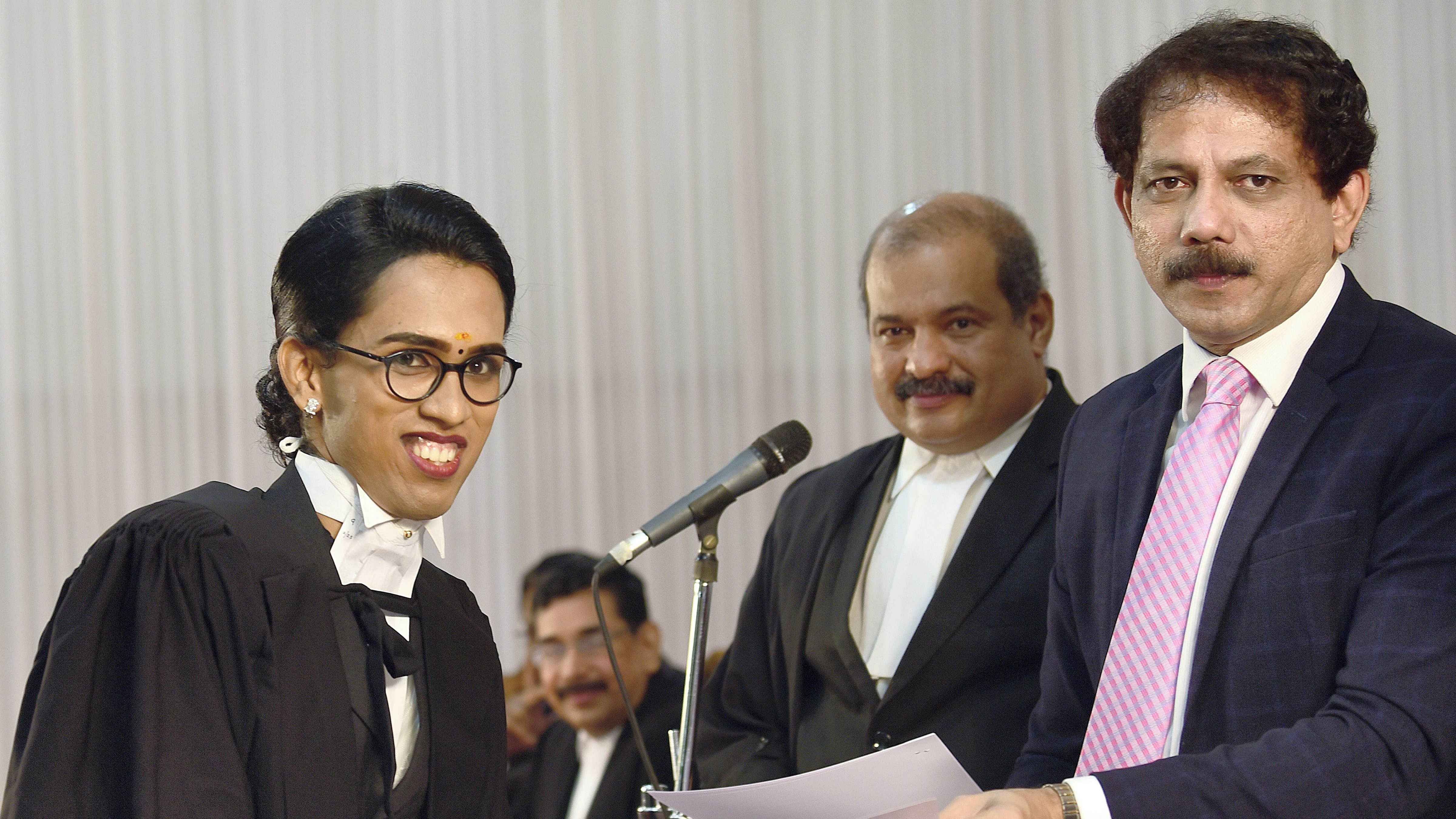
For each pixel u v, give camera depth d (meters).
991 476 2.74
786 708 2.84
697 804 1.71
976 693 2.54
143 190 5.44
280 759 1.71
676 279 5.33
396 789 1.91
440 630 2.05
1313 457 1.77
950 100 5.15
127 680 1.68
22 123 5.45
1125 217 2.00
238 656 1.73
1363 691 1.62
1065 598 2.13
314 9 5.41
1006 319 2.70
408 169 5.38
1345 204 1.85
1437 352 1.78
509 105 5.37
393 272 1.85
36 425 5.44
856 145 5.22
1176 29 3.12
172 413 5.43
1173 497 1.87
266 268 5.40
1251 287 1.77
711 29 5.32
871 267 2.79
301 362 1.91
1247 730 1.73
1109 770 1.71
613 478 5.32
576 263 5.34
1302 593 1.72
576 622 4.17
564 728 4.31
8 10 5.45
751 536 5.23
